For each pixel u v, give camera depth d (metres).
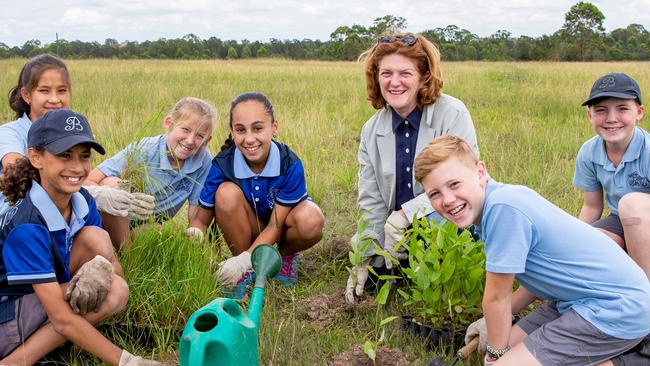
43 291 2.87
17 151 3.70
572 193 5.82
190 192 4.38
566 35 73.56
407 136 4.07
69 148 2.82
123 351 2.98
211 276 3.71
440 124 4.04
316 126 9.09
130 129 7.86
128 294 3.17
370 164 4.21
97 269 2.98
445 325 3.41
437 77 3.94
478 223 2.98
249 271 3.81
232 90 15.84
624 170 3.87
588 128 9.48
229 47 80.44
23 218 2.87
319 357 3.24
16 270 2.85
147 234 3.72
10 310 2.96
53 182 2.93
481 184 2.93
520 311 3.49
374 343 3.27
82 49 67.88
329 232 5.11
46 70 3.82
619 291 2.79
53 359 3.20
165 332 3.36
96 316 3.06
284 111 10.88
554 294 2.94
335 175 6.49
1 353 3.00
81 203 3.20
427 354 3.29
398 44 3.85
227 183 4.09
